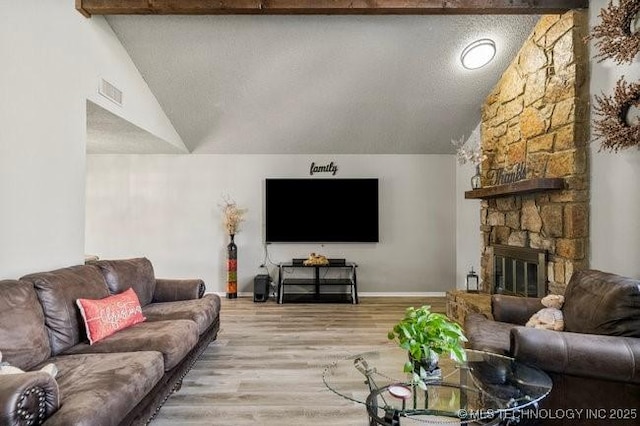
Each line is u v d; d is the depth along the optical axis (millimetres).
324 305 5504
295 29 3842
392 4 3350
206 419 2426
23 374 1550
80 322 2594
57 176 2975
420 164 6203
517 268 4055
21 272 2635
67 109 3076
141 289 3521
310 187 6059
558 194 3418
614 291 2260
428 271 6219
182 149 5750
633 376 1981
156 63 4176
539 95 3715
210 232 6121
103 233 6074
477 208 5520
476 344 2535
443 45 4043
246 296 6055
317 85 4613
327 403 2637
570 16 3289
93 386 1851
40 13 2787
